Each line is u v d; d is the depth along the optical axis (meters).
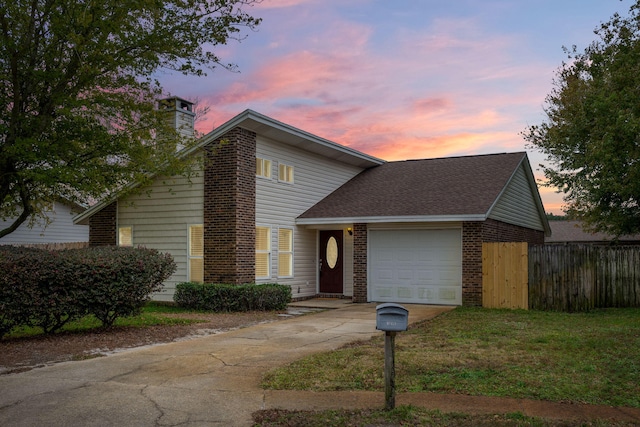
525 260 15.38
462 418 5.42
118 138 13.45
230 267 15.76
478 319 12.83
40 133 12.31
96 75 12.46
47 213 27.30
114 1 11.86
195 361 8.16
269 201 17.25
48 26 12.16
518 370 7.34
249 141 16.34
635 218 21.31
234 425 5.30
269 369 7.62
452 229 16.56
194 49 13.24
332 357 8.24
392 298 17.34
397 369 7.41
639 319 12.95
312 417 5.48
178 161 14.55
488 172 19.16
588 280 14.97
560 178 24.25
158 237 17.33
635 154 17.11
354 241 17.83
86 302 10.66
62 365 7.92
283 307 15.71
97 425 5.32
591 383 6.70
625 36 19.14
